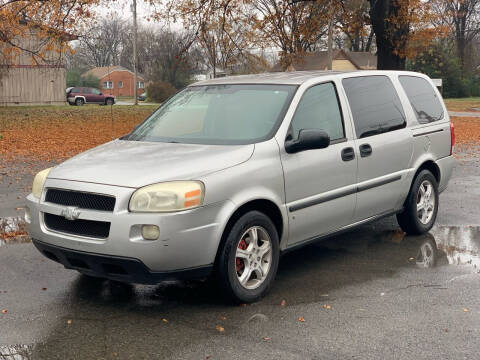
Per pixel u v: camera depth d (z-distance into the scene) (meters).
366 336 4.04
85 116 32.59
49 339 4.00
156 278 4.25
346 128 5.65
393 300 4.77
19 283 5.20
